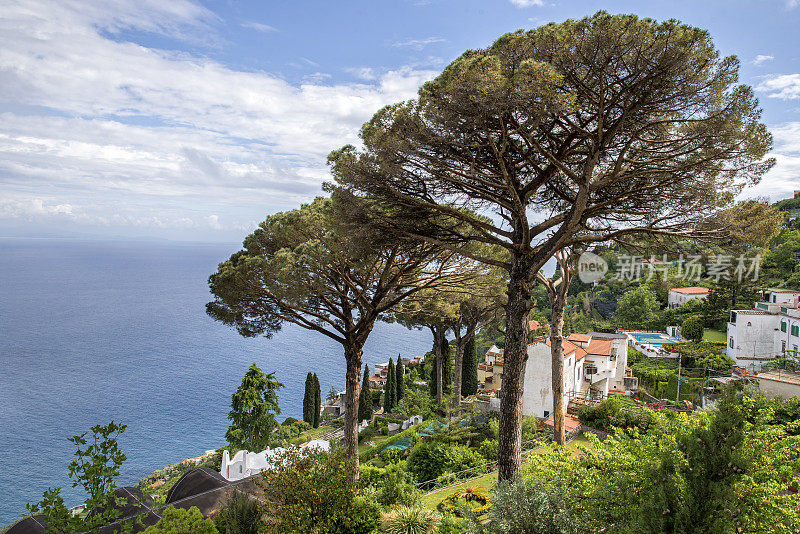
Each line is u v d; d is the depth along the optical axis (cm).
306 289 1745
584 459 1148
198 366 12494
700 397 3494
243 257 1953
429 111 1154
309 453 1476
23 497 5834
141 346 15188
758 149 1092
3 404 9294
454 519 1408
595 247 1702
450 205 1409
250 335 2114
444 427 2595
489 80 988
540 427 2638
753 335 4197
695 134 1159
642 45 962
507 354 1339
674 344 4641
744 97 1045
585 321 5744
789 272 4412
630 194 1295
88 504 852
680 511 770
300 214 1895
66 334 17175
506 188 1254
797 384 2623
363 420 4794
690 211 1286
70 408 9088
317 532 1273
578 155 1338
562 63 1043
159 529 992
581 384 3562
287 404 8856
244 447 3678
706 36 967
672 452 917
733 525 743
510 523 926
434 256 1875
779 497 821
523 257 1322
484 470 2114
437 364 4403
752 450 843
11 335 16950
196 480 1872
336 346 15438
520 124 1088
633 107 1062
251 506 1361
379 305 1969
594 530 936
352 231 1455
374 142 1258
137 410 8994
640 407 2494
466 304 3372
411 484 1722
